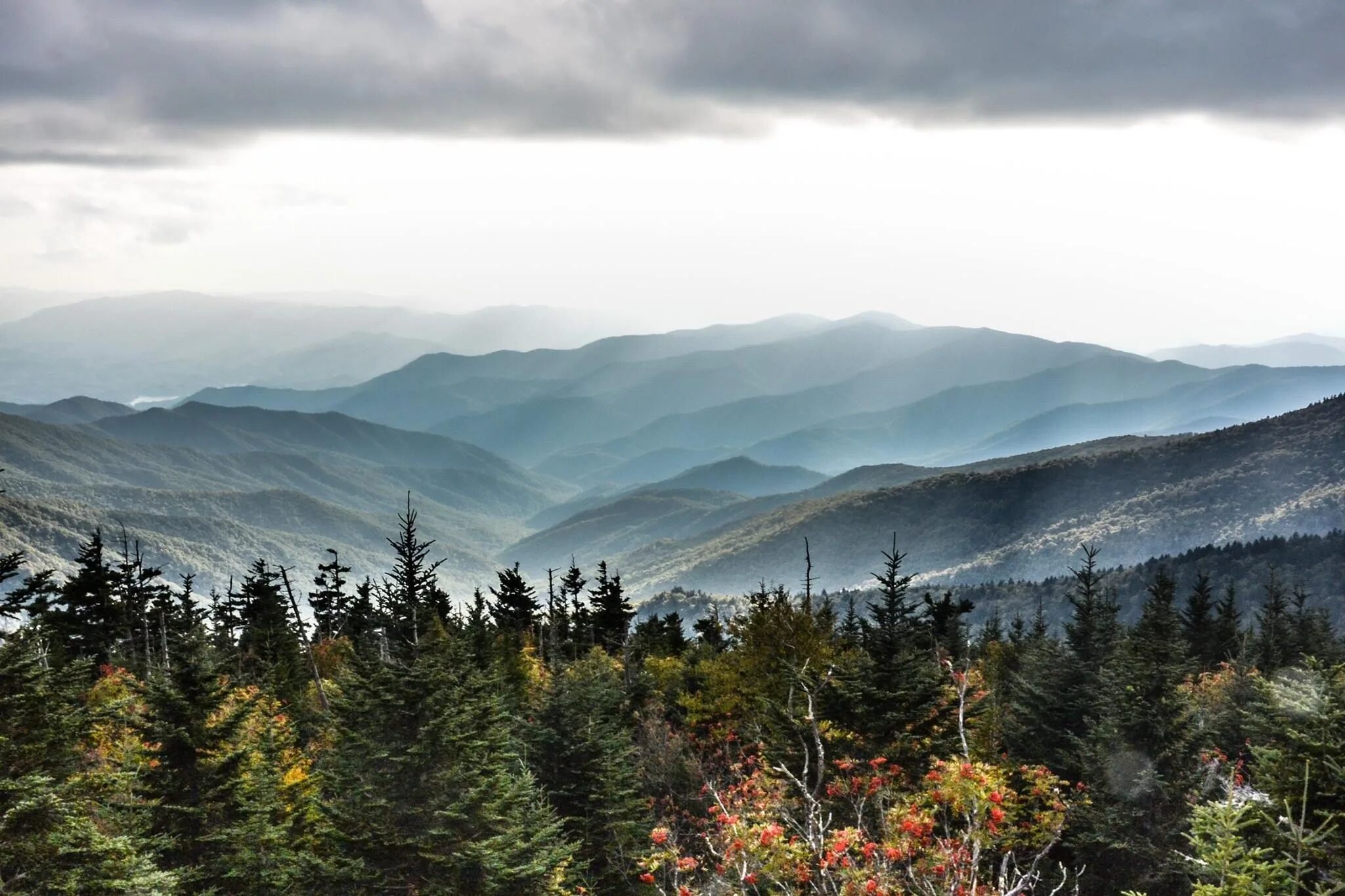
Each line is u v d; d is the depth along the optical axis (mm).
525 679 49969
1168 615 66000
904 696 29406
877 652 32375
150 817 22047
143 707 24047
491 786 24344
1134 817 26797
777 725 30984
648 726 41344
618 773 31562
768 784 23312
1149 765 27156
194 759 22969
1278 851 17516
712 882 18922
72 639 53156
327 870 22641
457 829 23328
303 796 27078
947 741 29406
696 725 42375
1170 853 25062
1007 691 47531
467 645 40625
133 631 59562
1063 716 32969
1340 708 18219
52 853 16797
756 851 15906
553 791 31031
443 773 23734
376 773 23656
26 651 19281
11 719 18453
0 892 16172
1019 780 28891
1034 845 22797
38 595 30188
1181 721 27719
